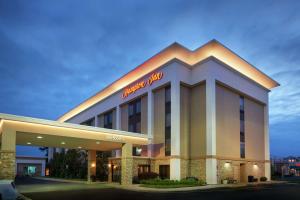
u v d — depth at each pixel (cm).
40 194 2077
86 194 2066
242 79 3791
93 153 3738
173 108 3209
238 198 1828
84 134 2600
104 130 2747
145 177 3094
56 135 2405
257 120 4100
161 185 2623
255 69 3916
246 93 3828
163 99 3491
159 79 3506
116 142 2903
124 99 4203
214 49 3309
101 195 1994
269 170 4103
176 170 3056
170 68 3350
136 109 3997
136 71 3912
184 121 3331
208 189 2505
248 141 3803
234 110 3631
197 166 3183
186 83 3372
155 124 3553
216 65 3338
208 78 3231
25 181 4116
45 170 6869
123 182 2881
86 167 4559
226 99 3512
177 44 3259
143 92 3778
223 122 3378
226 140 3378
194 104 3394
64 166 5275
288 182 3744
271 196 1972
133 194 2064
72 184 3219
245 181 3600
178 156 3097
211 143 3067
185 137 3297
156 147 3466
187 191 2311
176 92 3225
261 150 4081
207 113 3172
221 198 1819
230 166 3350
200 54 3403
